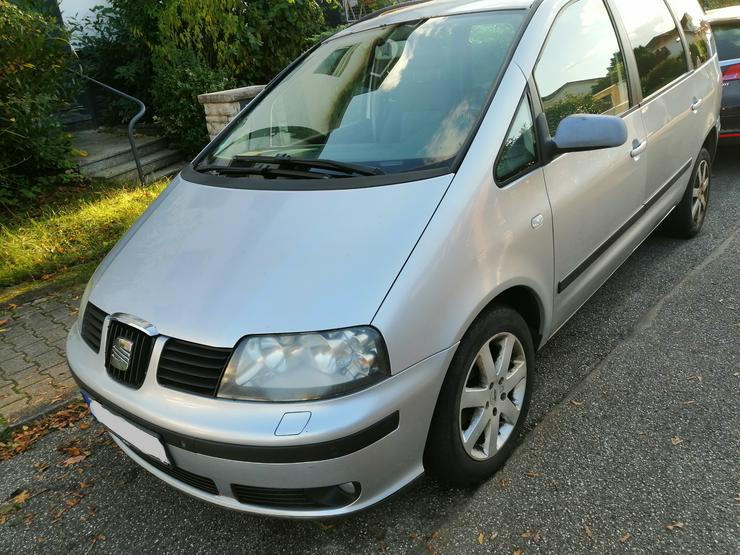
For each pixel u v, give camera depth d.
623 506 2.18
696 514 2.11
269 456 1.79
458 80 2.57
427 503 2.31
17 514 2.52
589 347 3.24
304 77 3.20
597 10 3.11
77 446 2.90
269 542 2.22
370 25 3.28
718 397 2.71
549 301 2.57
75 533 2.38
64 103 6.21
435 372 1.96
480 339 2.15
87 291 2.44
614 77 3.09
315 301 1.87
